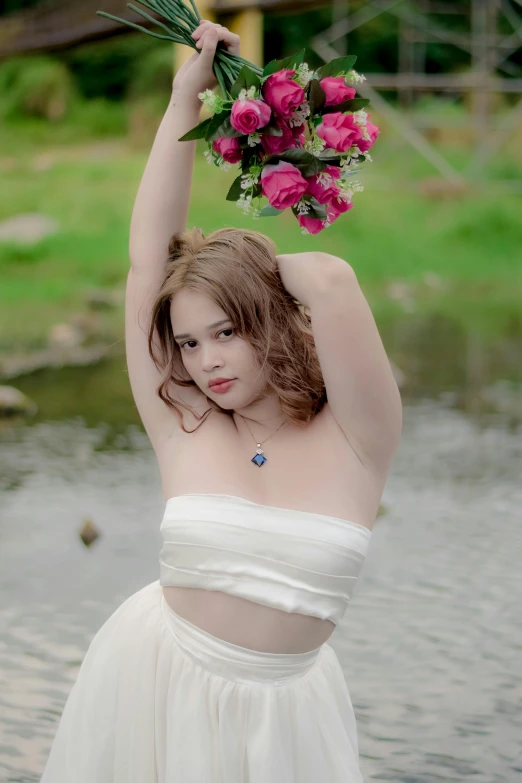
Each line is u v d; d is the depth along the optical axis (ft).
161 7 9.20
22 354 33.45
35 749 11.79
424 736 12.27
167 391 8.64
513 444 24.57
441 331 39.14
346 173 8.36
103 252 48.52
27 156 68.44
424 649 14.42
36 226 50.83
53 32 40.22
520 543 18.37
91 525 18.10
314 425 8.54
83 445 24.02
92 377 31.01
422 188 61.46
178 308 8.36
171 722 8.00
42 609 15.28
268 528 7.96
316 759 8.02
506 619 15.37
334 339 8.09
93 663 8.60
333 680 8.52
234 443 8.51
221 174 57.11
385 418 8.31
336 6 83.46
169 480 8.49
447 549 18.03
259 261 8.41
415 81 73.46
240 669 7.95
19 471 21.86
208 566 7.97
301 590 7.92
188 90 9.00
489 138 70.44
